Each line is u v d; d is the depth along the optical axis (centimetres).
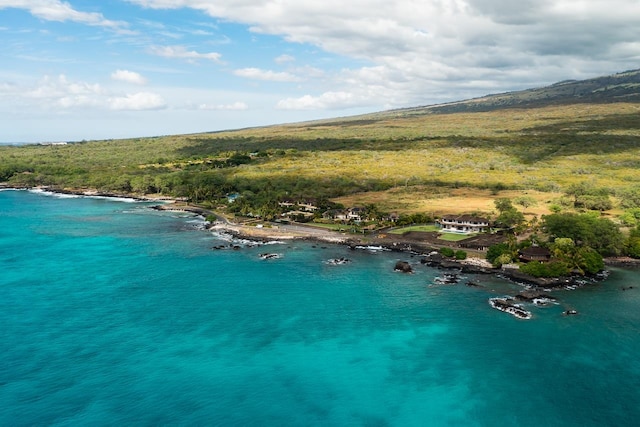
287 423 6775
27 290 11694
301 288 12094
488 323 9919
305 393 7494
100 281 12475
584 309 10588
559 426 6738
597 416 6938
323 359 8500
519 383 7750
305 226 19675
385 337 9331
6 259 14400
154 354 8600
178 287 12100
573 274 12731
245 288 12075
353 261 14675
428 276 13088
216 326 9775
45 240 17075
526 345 8962
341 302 11125
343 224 19825
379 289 12031
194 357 8519
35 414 6850
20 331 9406
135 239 17525
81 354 8544
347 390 7581
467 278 12888
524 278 12419
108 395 7344
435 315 10350
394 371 8125
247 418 6869
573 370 8100
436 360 8462
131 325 9762
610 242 14125
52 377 7794
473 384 7744
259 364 8319
